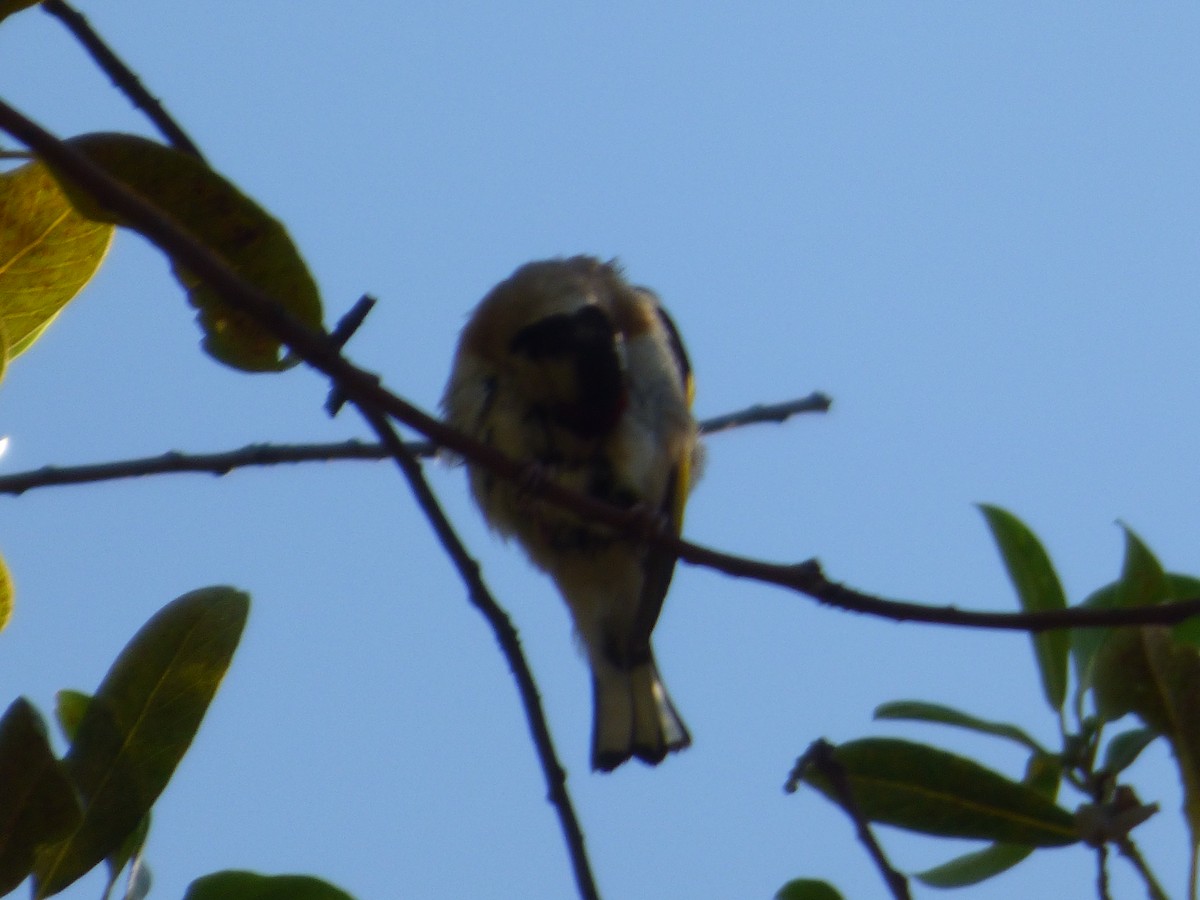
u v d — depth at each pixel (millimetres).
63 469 6430
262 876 5090
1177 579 6363
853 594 5594
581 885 5879
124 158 4945
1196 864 5344
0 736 4570
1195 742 5449
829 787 5887
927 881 6047
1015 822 5719
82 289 5684
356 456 6945
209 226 5148
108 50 5547
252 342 5480
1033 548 6090
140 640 5117
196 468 6672
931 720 6008
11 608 5551
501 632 6137
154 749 5059
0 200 5457
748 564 5832
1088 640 6086
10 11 4746
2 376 5363
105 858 5070
